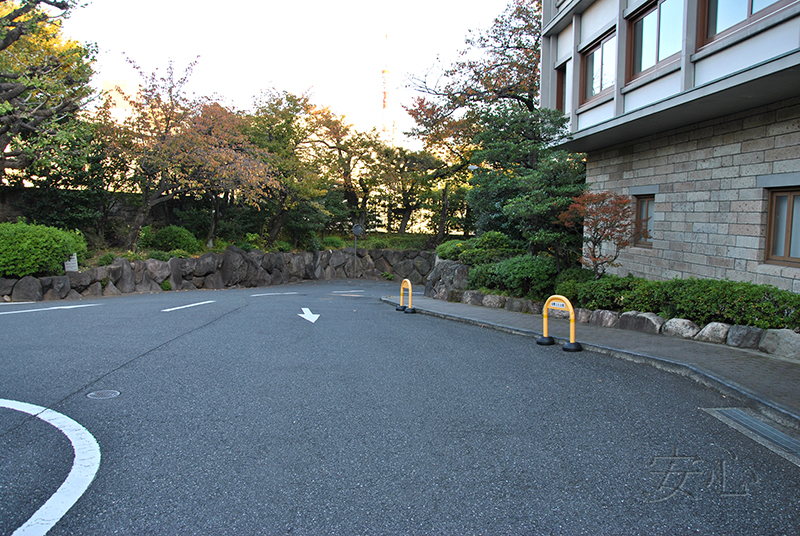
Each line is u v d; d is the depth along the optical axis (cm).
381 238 3756
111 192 2216
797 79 685
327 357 720
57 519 288
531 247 1493
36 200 2011
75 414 457
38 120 1570
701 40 838
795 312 677
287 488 330
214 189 2380
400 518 296
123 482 333
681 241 980
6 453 372
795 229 783
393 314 1313
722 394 545
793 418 451
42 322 937
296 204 2923
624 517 300
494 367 670
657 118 916
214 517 294
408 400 522
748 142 841
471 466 367
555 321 1047
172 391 536
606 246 1228
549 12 1388
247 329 948
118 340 793
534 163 1296
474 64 2070
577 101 1240
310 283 2997
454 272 1667
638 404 511
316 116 3142
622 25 1038
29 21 1418
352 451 391
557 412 487
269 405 498
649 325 859
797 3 667
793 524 294
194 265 2194
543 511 306
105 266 1775
